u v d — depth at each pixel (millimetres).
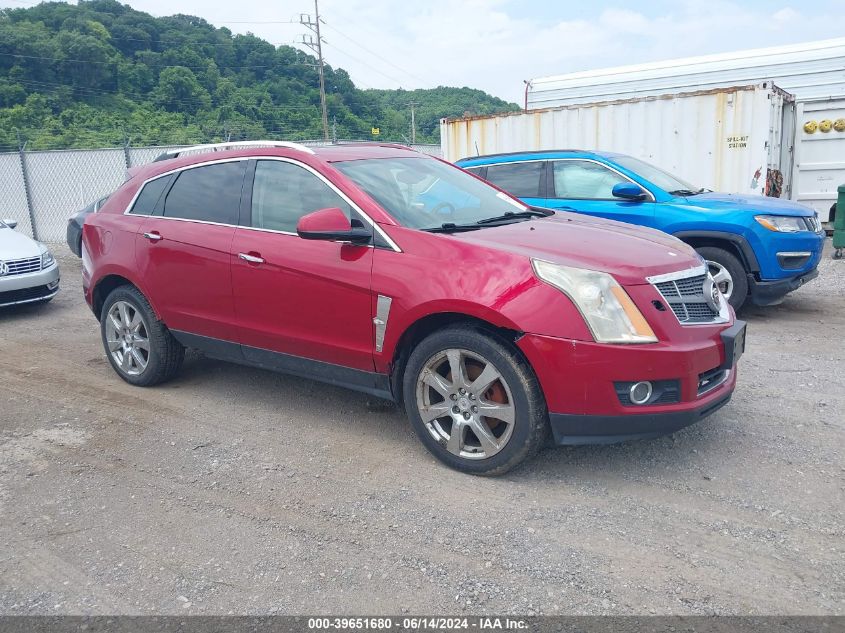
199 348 5012
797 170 13281
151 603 2863
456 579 2951
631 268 3590
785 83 13148
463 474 3873
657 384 3492
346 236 3971
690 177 10812
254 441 4414
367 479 3855
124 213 5406
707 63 13695
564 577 2936
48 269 8484
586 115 11641
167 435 4551
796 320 7230
